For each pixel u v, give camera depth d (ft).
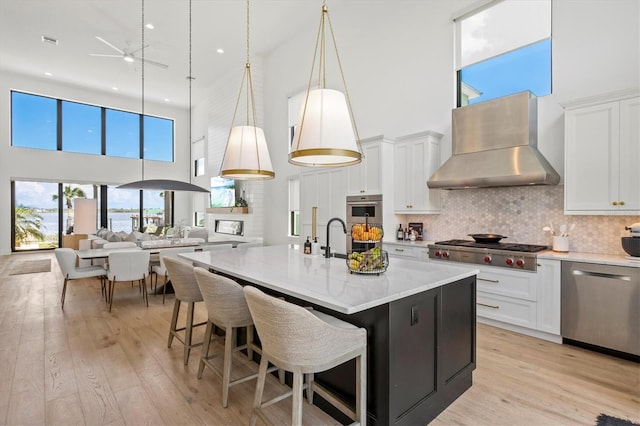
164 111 37.04
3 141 28.58
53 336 10.69
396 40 16.31
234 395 7.32
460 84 14.12
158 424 6.32
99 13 19.39
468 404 6.93
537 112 11.76
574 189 10.03
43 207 31.50
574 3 10.96
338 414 6.44
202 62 26.22
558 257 9.75
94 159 32.83
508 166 11.11
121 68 27.20
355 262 7.03
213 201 31.22
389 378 5.56
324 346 5.05
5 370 8.36
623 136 9.12
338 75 19.42
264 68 26.00
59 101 31.07
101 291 16.90
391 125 16.56
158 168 36.78
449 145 14.19
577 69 10.90
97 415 6.56
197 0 18.29
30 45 23.20
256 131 10.31
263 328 5.31
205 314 13.12
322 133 7.00
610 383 7.68
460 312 7.33
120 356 9.21
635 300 8.47
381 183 14.78
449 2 14.19
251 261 8.78
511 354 9.24
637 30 9.78
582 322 9.34
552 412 6.64
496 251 11.11
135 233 23.89
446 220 14.46
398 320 5.70
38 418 6.45
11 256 28.12
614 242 10.14
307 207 18.86
